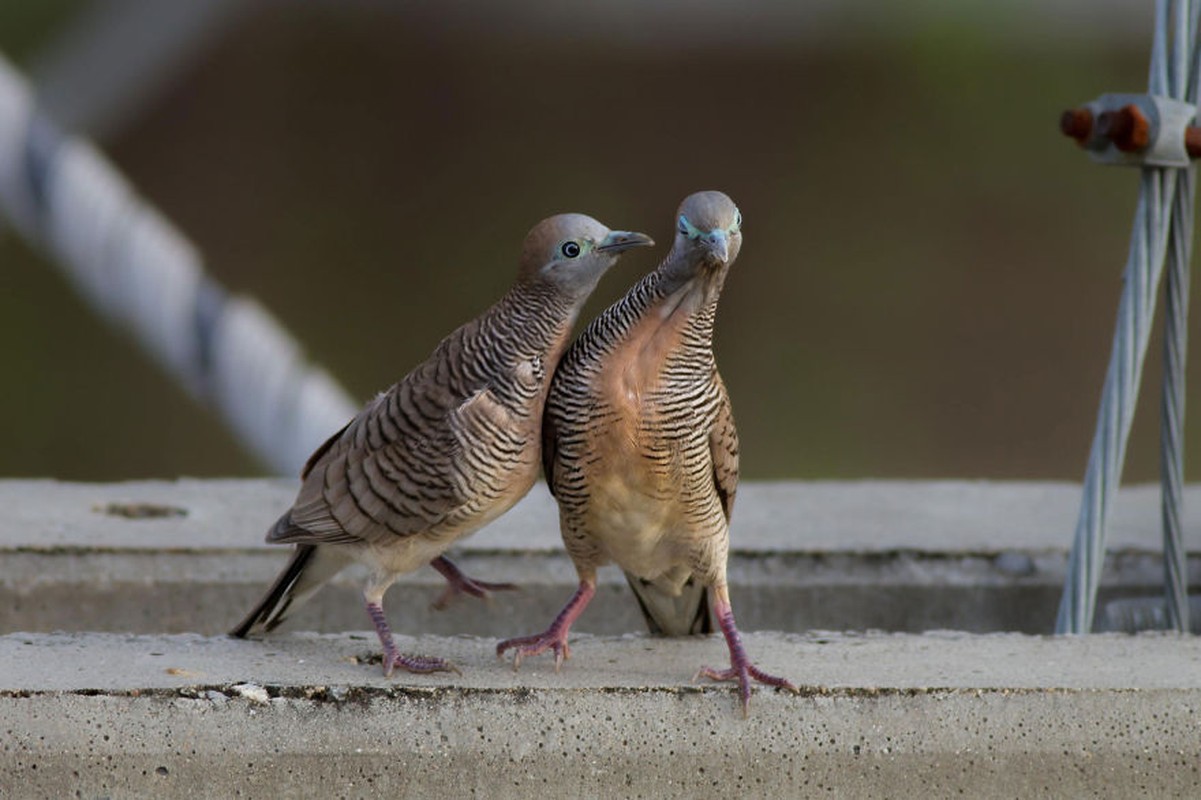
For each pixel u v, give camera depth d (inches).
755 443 909.2
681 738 284.4
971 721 285.9
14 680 277.9
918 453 899.4
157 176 1115.3
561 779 282.7
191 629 373.4
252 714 276.7
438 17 1229.1
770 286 1075.9
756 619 387.5
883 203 1143.6
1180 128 340.2
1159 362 896.9
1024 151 1175.0
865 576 389.7
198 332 516.7
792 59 1232.2
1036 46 1200.2
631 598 384.5
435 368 293.9
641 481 287.1
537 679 289.3
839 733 285.4
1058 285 1062.4
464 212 1149.1
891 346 1011.9
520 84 1218.6
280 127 1157.1
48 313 998.4
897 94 1208.8
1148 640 320.5
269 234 1111.6
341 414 508.1
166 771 274.7
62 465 911.0
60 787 272.1
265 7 1173.7
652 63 1238.9
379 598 302.5
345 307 1067.9
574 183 1171.3
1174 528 365.4
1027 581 390.3
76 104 981.8
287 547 379.9
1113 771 287.1
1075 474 885.2
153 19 1012.5
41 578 367.6
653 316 280.5
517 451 291.3
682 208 279.0
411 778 280.5
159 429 941.2
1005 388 967.6
